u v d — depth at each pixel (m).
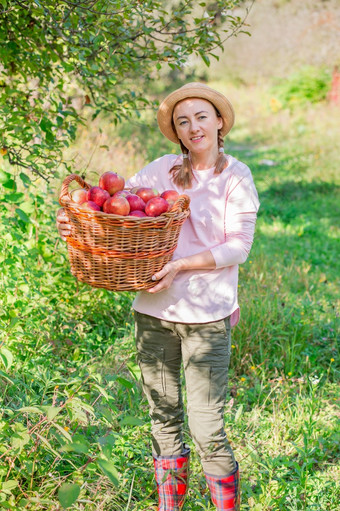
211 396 2.50
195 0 3.83
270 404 3.80
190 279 2.51
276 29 20.98
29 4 3.49
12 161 3.83
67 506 2.03
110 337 4.27
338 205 9.64
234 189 2.55
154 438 2.63
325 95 17.61
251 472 3.01
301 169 11.78
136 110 4.62
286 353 4.29
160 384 2.61
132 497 2.78
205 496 2.80
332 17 19.70
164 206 2.37
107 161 7.79
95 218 2.26
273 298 5.20
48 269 4.09
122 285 2.38
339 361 4.46
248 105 18.08
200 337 2.51
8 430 2.47
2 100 3.85
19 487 2.41
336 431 3.47
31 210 3.69
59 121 4.12
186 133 2.55
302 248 7.48
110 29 3.61
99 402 3.27
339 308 5.35
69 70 3.96
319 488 2.96
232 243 2.50
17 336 3.23
